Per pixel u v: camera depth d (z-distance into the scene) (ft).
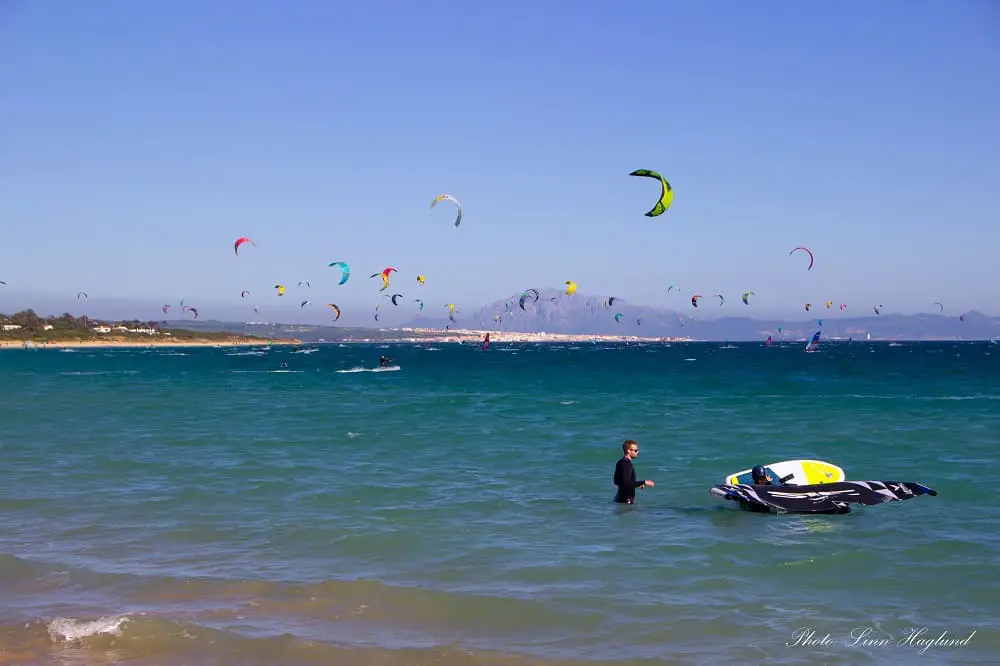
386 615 30.68
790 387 163.22
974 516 45.03
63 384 190.49
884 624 29.32
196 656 27.30
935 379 192.03
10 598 32.89
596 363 356.18
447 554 38.34
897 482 48.75
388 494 52.21
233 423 96.02
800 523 44.09
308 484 55.62
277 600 32.30
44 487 54.70
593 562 36.94
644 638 28.30
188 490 53.47
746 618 29.99
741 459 66.23
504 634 28.84
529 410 113.29
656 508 48.32
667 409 113.09
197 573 35.70
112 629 29.43
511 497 51.44
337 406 121.60
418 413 109.09
